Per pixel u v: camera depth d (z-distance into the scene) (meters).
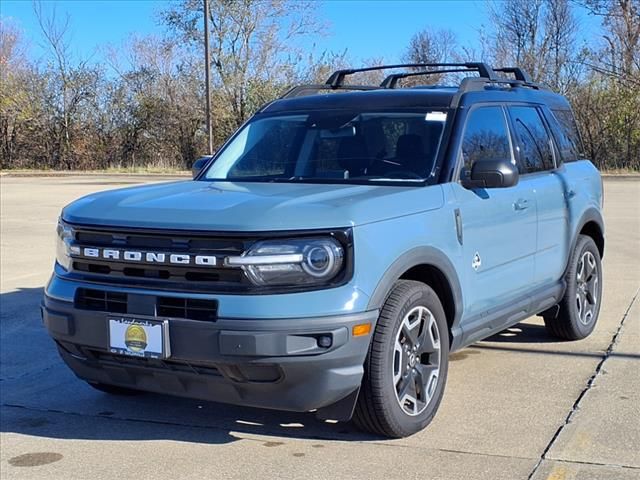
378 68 6.46
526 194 5.63
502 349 6.40
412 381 4.48
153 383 4.31
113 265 4.24
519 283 5.59
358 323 3.96
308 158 5.39
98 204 4.53
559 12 38.75
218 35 41.38
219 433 4.71
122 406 5.25
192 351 3.94
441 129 5.12
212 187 4.95
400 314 4.24
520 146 5.85
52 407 5.26
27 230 14.77
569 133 6.94
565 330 6.53
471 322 5.02
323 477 4.03
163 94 42.53
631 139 34.22
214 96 41.62
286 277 3.89
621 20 34.22
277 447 4.46
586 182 6.79
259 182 5.23
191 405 5.23
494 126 5.57
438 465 4.13
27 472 4.21
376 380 4.16
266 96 41.38
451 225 4.72
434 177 4.87
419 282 4.49
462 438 4.49
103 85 43.06
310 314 3.85
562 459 4.18
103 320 4.18
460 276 4.80
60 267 4.58
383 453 4.30
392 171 5.00
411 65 6.40
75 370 4.60
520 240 5.54
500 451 4.30
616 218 15.62
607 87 34.78
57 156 43.47
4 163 43.34
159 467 4.23
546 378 5.59
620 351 6.28
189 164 42.06
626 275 9.56
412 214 4.43
